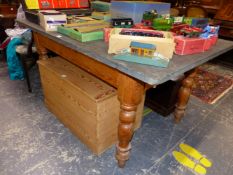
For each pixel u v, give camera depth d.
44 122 1.72
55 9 1.64
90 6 1.82
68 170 1.31
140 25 1.26
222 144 1.63
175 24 1.29
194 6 2.88
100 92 1.25
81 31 1.20
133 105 1.07
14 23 2.69
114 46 0.98
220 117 1.98
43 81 1.72
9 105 1.91
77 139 1.56
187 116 1.96
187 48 1.06
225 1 3.03
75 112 1.44
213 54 1.13
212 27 1.24
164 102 1.85
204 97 2.32
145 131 1.71
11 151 1.42
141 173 1.33
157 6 1.45
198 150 1.55
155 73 0.84
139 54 0.93
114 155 1.45
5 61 2.82
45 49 1.69
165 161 1.44
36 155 1.40
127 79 0.99
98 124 1.27
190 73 1.54
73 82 1.34
